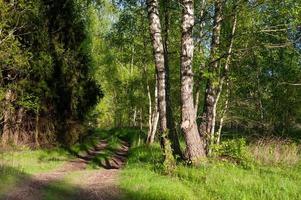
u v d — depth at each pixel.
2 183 12.99
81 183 14.84
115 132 49.50
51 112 28.94
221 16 18.33
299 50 26.62
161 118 17.73
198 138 16.59
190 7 16.91
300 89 30.44
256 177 13.97
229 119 24.77
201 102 32.44
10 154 22.91
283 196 11.43
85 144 32.53
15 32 27.30
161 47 17.97
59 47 29.23
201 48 21.00
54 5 29.44
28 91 27.38
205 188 12.71
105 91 54.00
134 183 13.70
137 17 29.19
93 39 48.88
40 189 13.05
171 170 15.54
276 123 31.33
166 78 18.33
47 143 28.77
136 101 44.59
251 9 17.89
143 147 26.95
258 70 27.27
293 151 18.11
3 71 26.73
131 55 36.84
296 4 16.39
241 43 19.91
